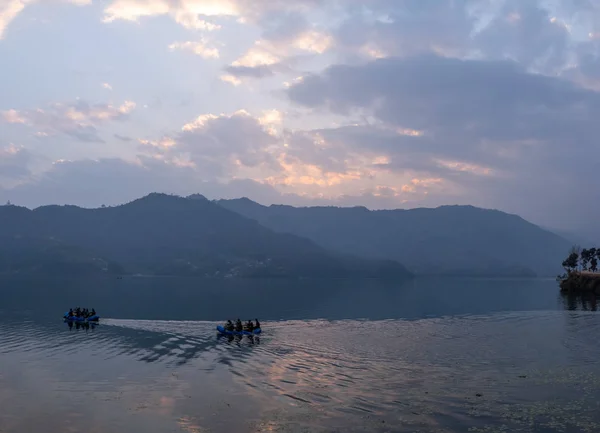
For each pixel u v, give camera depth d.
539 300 140.12
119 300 137.25
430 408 36.00
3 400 38.44
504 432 31.70
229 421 33.81
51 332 71.50
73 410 36.16
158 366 49.31
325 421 33.66
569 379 43.56
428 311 108.62
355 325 81.00
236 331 69.12
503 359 51.94
